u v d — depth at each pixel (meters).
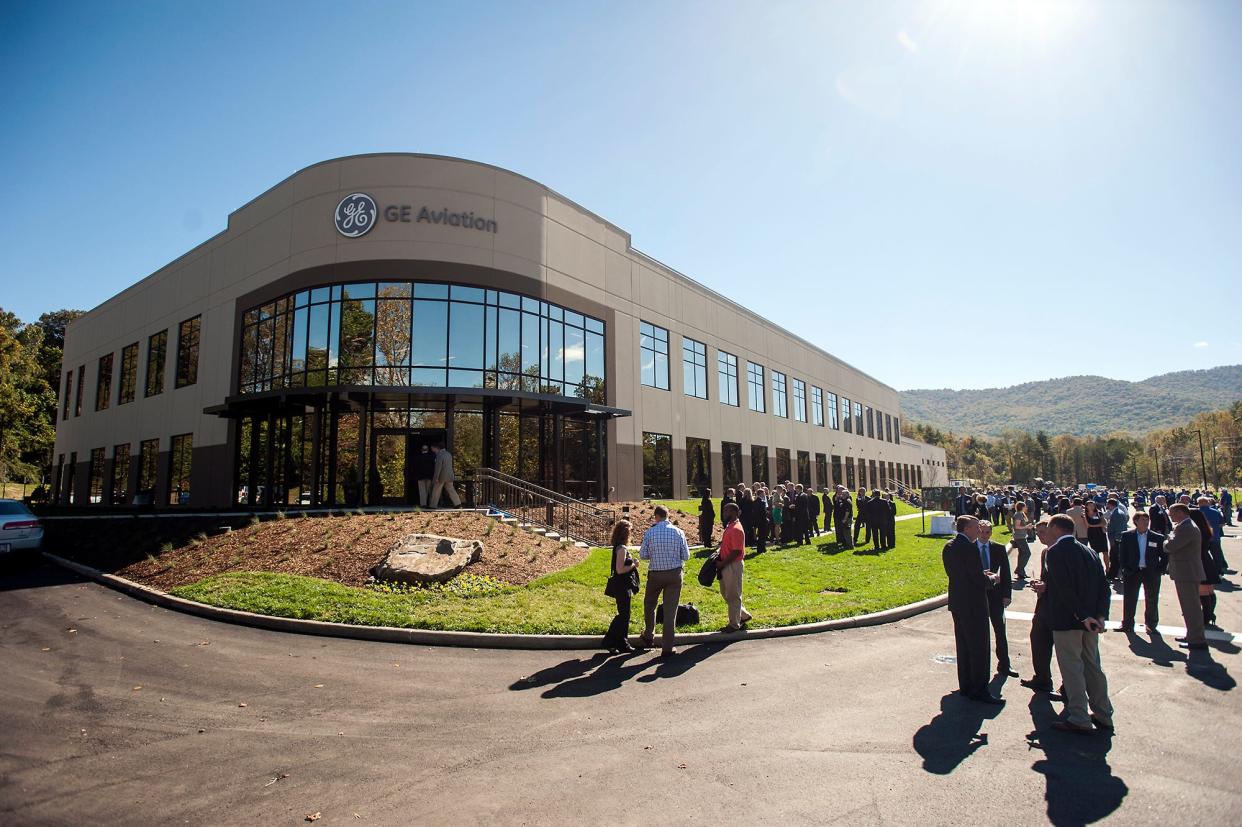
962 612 6.67
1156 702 6.47
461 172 22.19
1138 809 4.26
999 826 4.04
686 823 4.08
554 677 7.32
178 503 27.97
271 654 8.02
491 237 22.42
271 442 23.33
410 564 11.26
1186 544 8.66
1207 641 9.03
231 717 5.94
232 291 26.08
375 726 5.76
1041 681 6.98
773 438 40.84
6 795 4.38
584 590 11.42
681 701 6.50
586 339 26.09
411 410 21.22
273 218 24.09
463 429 21.38
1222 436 118.00
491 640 8.65
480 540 13.53
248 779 4.70
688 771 4.85
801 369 46.12
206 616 9.80
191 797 4.41
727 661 8.05
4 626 9.20
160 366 30.92
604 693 6.75
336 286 21.44
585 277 26.16
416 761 5.03
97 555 13.82
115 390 34.62
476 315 21.77
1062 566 5.84
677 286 32.50
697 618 9.48
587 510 19.06
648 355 29.94
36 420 53.78
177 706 6.20
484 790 4.54
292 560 12.04
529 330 23.25
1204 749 5.28
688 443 32.12
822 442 48.38
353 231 21.39
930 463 82.69
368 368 20.70
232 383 25.33
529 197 23.75
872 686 7.00
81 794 4.43
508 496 20.11
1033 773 4.82
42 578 12.63
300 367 21.98
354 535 13.20
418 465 20.12
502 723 5.86
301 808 4.27
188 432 27.86
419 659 7.95
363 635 8.86
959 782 4.66
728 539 9.29
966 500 27.75
